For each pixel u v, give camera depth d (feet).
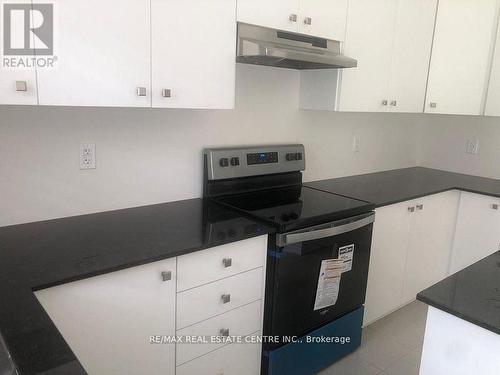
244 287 5.63
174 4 4.98
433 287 3.94
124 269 4.38
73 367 2.63
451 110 9.18
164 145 6.52
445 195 9.00
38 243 4.84
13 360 2.69
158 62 4.98
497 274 4.25
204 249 5.01
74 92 4.44
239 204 6.69
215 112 7.00
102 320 4.37
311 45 6.57
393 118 10.37
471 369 3.69
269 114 7.78
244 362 5.94
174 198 6.82
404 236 8.27
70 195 5.75
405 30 8.28
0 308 3.41
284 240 5.61
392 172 10.51
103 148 5.91
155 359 4.92
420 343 7.88
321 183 8.86
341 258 6.54
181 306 5.00
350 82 7.50
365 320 7.99
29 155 5.31
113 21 4.56
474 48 8.70
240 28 5.78
